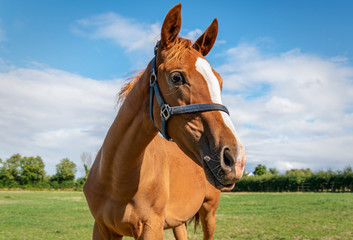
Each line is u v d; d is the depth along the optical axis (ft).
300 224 27.86
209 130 5.89
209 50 7.83
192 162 11.34
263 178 157.79
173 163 10.01
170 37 6.73
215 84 6.31
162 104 6.52
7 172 181.47
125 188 7.82
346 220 30.35
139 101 7.41
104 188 8.34
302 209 43.39
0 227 26.32
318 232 23.40
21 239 21.08
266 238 21.25
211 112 6.02
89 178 9.09
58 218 33.37
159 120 6.75
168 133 6.72
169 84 6.37
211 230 13.96
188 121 6.15
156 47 7.41
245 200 70.28
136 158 7.55
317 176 140.67
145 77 7.42
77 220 31.71
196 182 11.14
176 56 6.36
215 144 5.72
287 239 20.83
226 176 5.47
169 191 9.41
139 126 7.39
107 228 8.76
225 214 37.73
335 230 24.27
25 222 29.63
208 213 13.74
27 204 53.67
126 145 7.52
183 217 10.44
